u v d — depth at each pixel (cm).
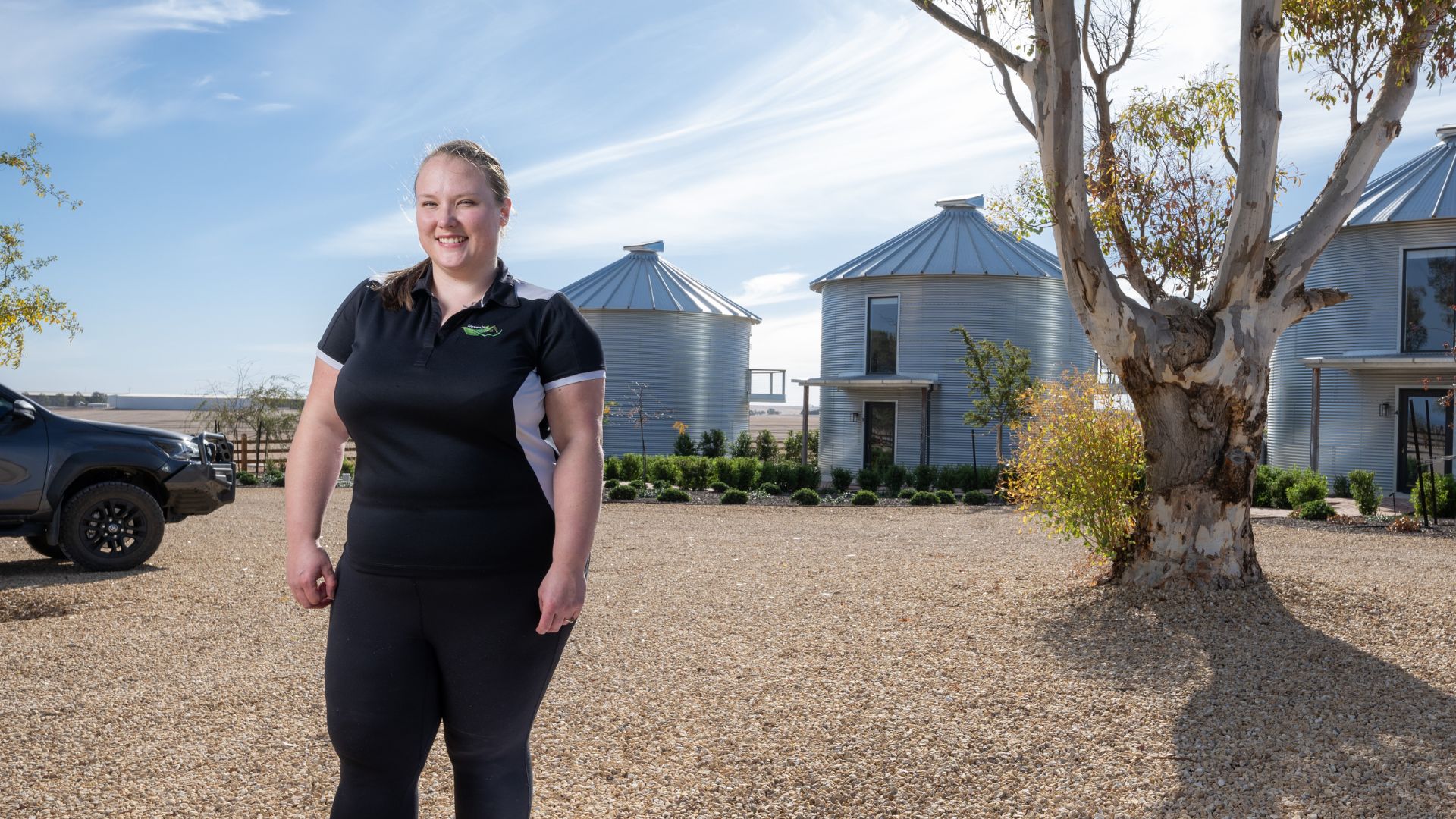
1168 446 677
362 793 212
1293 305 669
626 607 729
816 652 575
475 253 216
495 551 209
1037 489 775
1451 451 1878
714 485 2197
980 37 710
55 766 394
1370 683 486
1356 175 668
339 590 216
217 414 2769
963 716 448
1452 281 1867
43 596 774
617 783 377
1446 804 342
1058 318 2611
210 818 344
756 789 369
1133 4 826
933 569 881
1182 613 630
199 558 993
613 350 3108
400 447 208
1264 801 349
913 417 2614
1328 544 1177
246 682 519
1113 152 828
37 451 866
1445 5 631
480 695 212
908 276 2581
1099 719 440
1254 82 635
